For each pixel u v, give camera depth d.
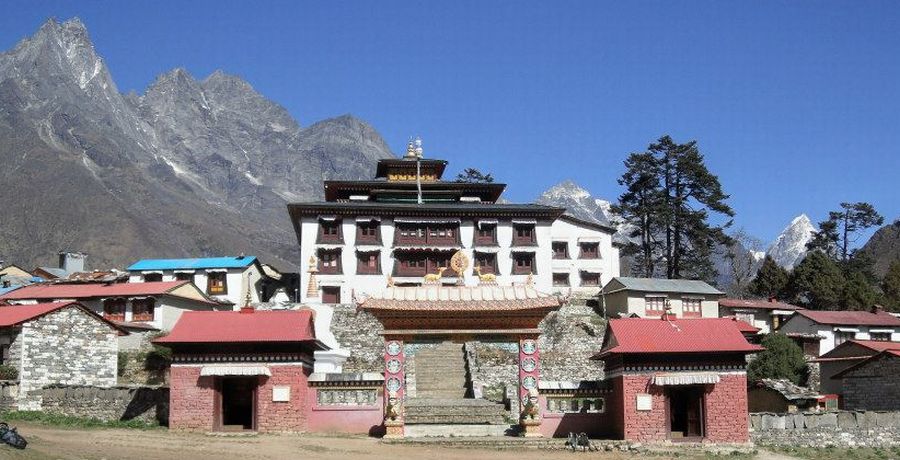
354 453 37.50
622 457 39.28
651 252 116.00
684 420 43.69
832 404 57.50
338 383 43.28
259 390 42.34
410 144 114.12
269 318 43.69
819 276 108.75
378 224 92.44
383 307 41.50
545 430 43.22
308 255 90.44
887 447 46.88
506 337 42.97
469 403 51.84
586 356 72.88
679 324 43.84
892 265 120.12
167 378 67.69
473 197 108.12
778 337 71.94
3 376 50.06
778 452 43.62
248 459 35.31
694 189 115.25
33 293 84.00
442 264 92.75
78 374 52.97
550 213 94.50
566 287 98.56
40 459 31.67
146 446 37.50
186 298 85.00
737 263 126.19
